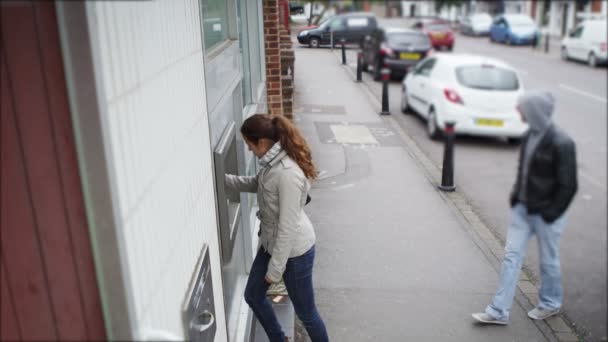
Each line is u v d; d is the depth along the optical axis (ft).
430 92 34.09
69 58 4.00
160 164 5.57
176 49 6.46
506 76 32.24
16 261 4.30
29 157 4.15
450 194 22.57
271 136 9.16
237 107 12.78
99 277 4.46
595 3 110.73
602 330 22.86
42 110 4.09
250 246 13.96
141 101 5.02
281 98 22.16
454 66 32.91
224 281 10.01
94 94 4.07
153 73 5.42
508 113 31.58
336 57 23.86
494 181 28.07
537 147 11.80
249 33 17.04
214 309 8.27
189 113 7.09
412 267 16.17
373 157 26.94
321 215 20.04
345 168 25.30
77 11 3.93
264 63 21.13
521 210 12.62
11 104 4.04
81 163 4.19
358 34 35.63
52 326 4.52
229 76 11.19
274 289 13.65
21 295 4.38
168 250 5.82
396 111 40.40
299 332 13.05
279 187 9.04
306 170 9.19
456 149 33.86
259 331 12.65
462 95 31.71
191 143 7.16
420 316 13.66
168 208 5.86
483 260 16.72
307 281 9.91
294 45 23.31
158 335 4.98
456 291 14.87
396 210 20.67
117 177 4.38
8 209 4.19
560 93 55.26
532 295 14.96
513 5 151.64
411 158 27.09
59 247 4.35
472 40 118.21
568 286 26.11
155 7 5.60
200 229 7.63
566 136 11.59
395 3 192.85
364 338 12.77
